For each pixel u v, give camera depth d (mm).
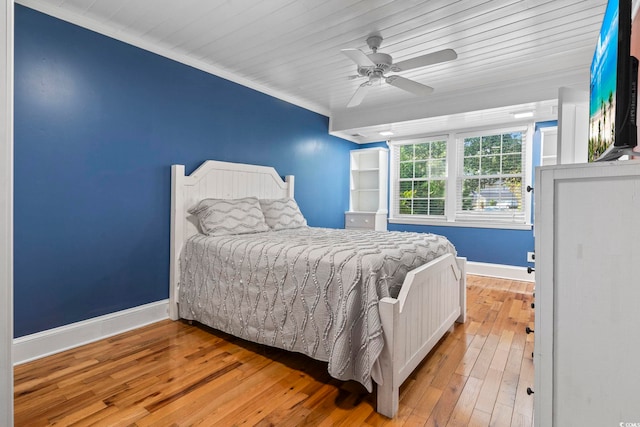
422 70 3305
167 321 2961
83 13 2385
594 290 828
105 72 2576
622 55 914
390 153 5551
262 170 3844
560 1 2166
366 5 2252
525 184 4430
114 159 2645
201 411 1682
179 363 2184
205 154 3318
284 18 2428
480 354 2336
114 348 2396
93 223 2535
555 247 867
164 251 2994
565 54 2932
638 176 777
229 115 3545
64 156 2375
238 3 2250
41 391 1845
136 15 2410
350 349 1766
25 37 2180
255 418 1634
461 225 4891
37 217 2260
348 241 2488
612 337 812
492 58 3018
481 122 4453
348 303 1792
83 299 2490
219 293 2572
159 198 2949
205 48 2930
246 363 2195
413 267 2189
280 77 3621
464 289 2924
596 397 833
